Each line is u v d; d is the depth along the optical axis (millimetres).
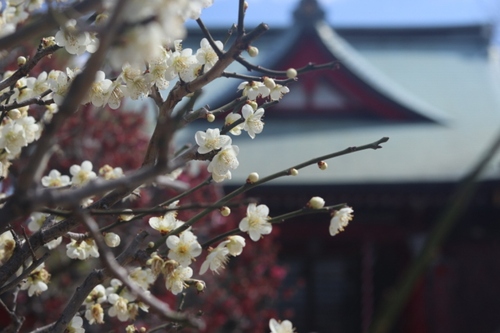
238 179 9211
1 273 2641
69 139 7059
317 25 12258
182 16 2006
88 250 2773
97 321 2736
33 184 1703
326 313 10617
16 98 2803
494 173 8719
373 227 10250
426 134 11484
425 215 9891
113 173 3281
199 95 2197
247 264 7742
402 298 1817
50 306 6668
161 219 2605
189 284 2529
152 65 2553
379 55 15953
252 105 2758
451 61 15508
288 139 11227
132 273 2842
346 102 12211
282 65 11984
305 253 10617
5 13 3111
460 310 10258
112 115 7594
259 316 7660
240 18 2514
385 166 9797
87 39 2369
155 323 6285
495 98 13633
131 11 1701
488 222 9797
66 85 2611
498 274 10266
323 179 9219
